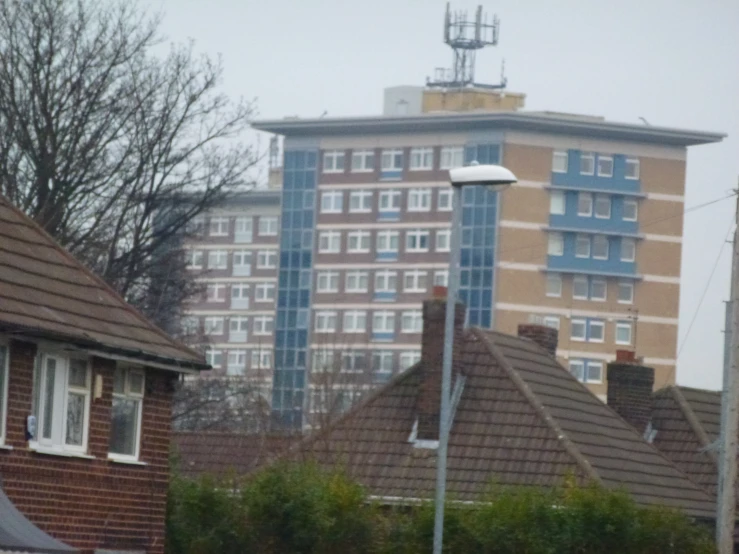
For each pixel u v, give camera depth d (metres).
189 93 67.00
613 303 196.25
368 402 53.88
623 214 196.50
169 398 39.34
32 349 34.34
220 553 40.59
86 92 63.97
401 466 51.44
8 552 29.03
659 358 197.25
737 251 49.78
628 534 42.41
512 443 51.06
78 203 65.19
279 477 40.88
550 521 41.78
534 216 193.12
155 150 66.06
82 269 38.12
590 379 195.12
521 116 191.50
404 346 198.25
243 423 83.56
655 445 63.44
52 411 35.16
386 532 41.41
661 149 197.62
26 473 34.16
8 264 35.38
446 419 35.81
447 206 197.00
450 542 41.28
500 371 53.22
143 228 67.19
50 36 63.62
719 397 67.19
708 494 55.12
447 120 194.75
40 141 63.00
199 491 40.94
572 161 194.38
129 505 37.81
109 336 36.41
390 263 199.75
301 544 40.34
